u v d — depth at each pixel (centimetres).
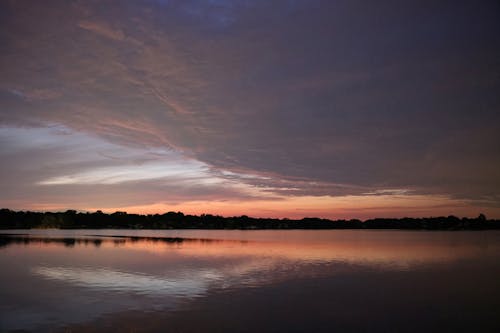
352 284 2753
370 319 1908
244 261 4109
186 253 5088
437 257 4669
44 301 2181
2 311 1973
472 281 2916
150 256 4628
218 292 2438
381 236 12138
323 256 4734
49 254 4800
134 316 1892
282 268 3538
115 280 2845
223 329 1719
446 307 2139
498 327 1809
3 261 4012
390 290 2558
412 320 1902
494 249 5953
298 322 1844
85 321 1812
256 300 2238
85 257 4453
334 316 1945
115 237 10275
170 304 2130
